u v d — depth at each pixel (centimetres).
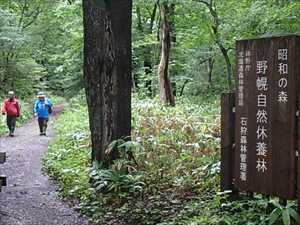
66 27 2261
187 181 706
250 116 520
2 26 2427
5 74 2681
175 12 1688
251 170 520
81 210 649
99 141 734
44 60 3684
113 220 602
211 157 784
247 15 1271
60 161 995
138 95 1912
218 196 565
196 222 522
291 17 1070
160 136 946
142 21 2288
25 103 2559
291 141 480
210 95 2081
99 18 700
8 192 764
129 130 739
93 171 715
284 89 484
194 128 1001
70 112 2100
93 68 721
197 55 2028
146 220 584
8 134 1627
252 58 514
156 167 791
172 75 2191
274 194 496
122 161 711
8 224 581
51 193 758
